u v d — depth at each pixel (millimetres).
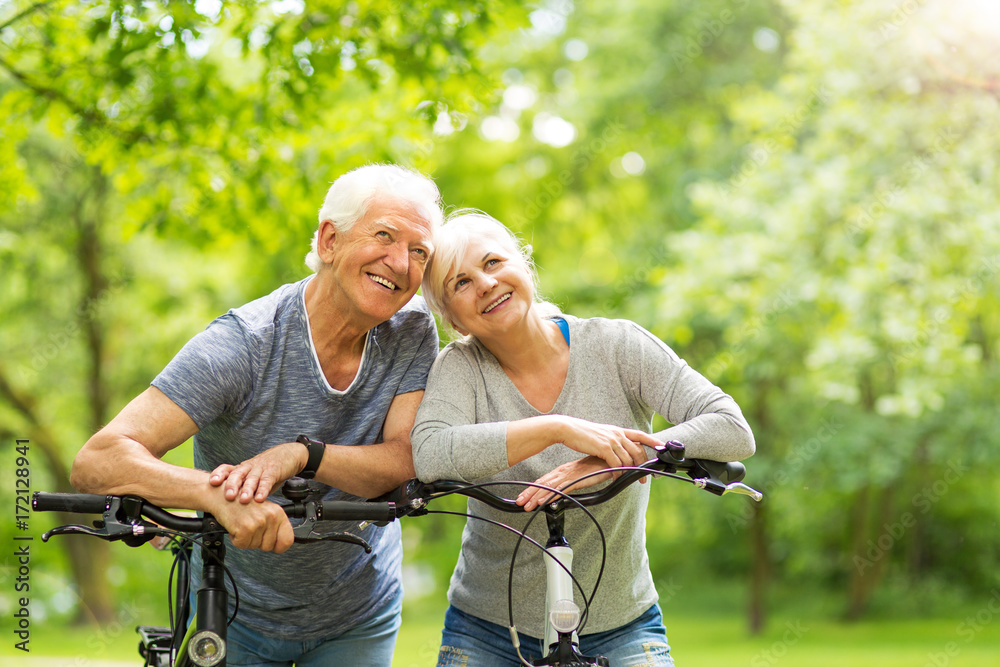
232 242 5668
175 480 1728
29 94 4992
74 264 12211
